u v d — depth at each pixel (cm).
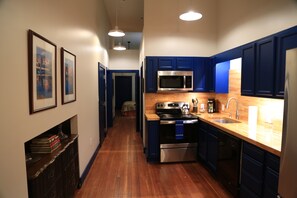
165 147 369
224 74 376
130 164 368
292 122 147
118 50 712
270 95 226
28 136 143
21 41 135
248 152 223
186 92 418
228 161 266
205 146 346
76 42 271
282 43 208
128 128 677
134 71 715
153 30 405
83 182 298
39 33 162
